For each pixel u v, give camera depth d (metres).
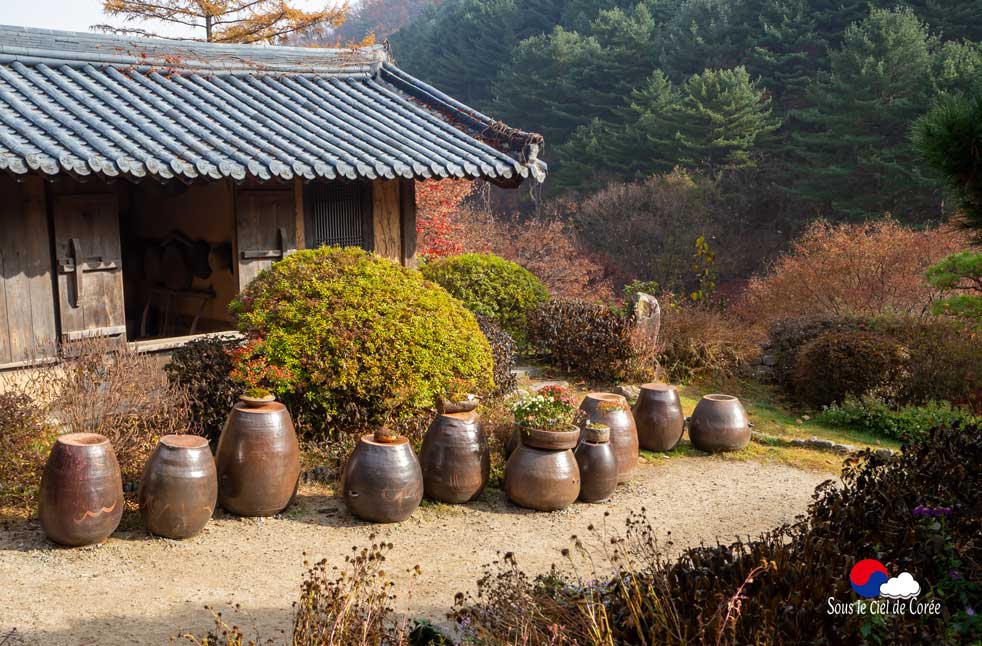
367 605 3.94
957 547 3.47
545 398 6.32
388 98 10.64
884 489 4.02
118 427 5.96
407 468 5.80
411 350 6.79
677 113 28.02
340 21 22.33
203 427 6.61
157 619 4.24
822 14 29.50
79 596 4.46
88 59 8.86
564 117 33.91
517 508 6.27
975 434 4.72
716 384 10.70
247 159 7.53
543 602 3.41
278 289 7.05
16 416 5.69
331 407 6.70
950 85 23.52
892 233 15.94
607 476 6.46
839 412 9.26
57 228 7.39
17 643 3.91
